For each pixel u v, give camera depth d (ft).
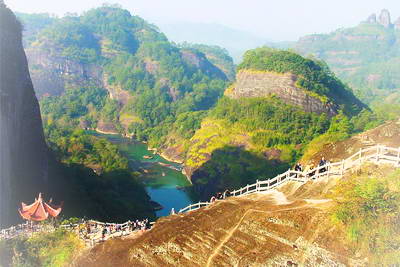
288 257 108.99
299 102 466.29
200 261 118.83
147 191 430.61
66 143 453.99
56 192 287.89
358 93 637.30
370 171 122.93
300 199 130.93
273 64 500.33
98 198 316.60
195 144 503.20
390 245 98.73
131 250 131.75
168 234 132.26
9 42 267.18
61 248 150.61
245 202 139.13
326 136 314.35
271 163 428.15
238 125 484.74
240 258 114.21
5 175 233.55
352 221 106.42
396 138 160.25
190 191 435.94
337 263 102.42
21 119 276.62
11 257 150.92
